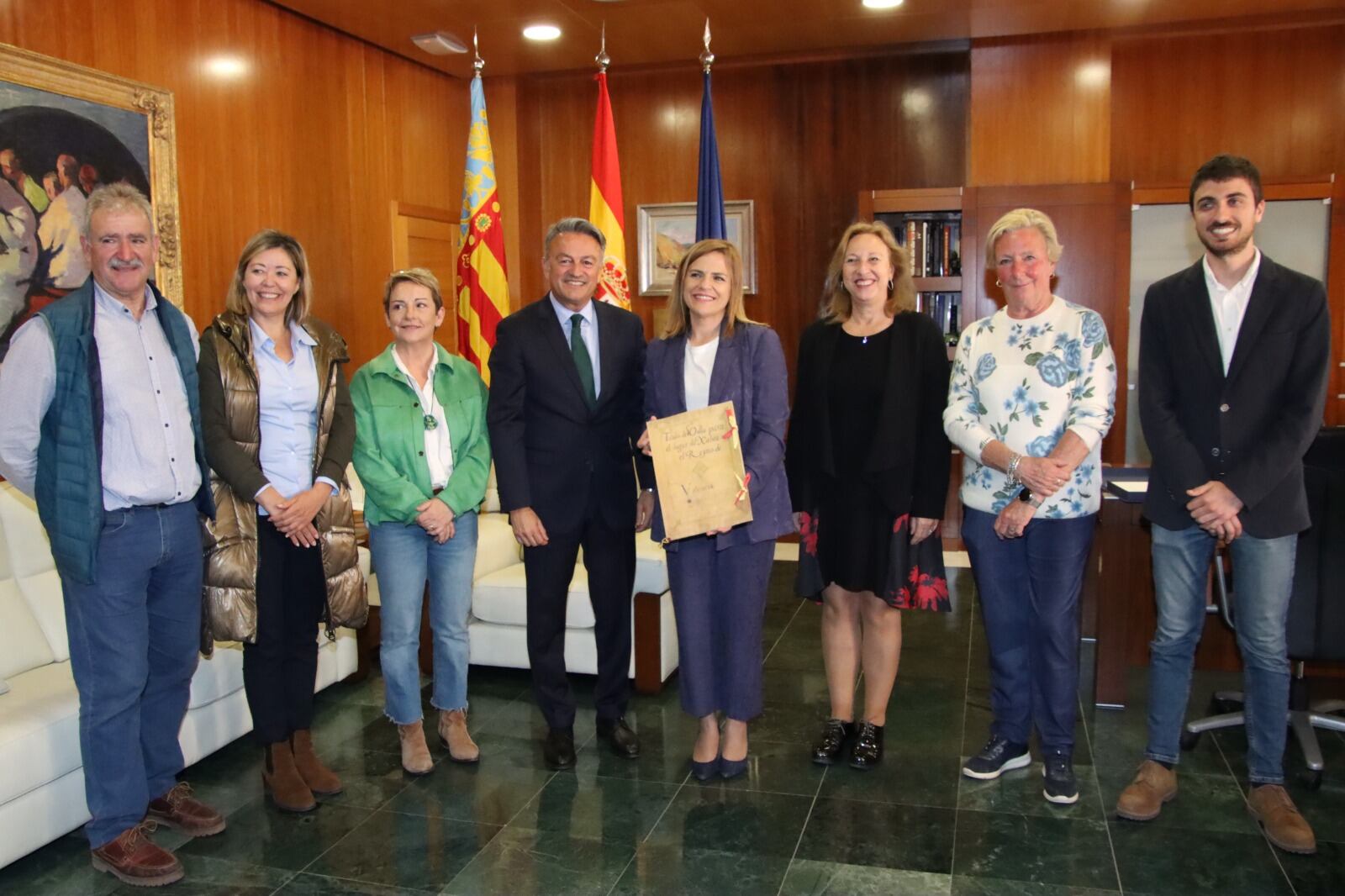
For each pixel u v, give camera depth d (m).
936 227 6.07
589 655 3.80
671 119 6.59
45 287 3.66
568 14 5.23
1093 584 4.10
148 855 2.53
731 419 2.78
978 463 2.83
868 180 6.36
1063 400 2.68
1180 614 2.75
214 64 4.45
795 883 2.47
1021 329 2.76
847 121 6.35
